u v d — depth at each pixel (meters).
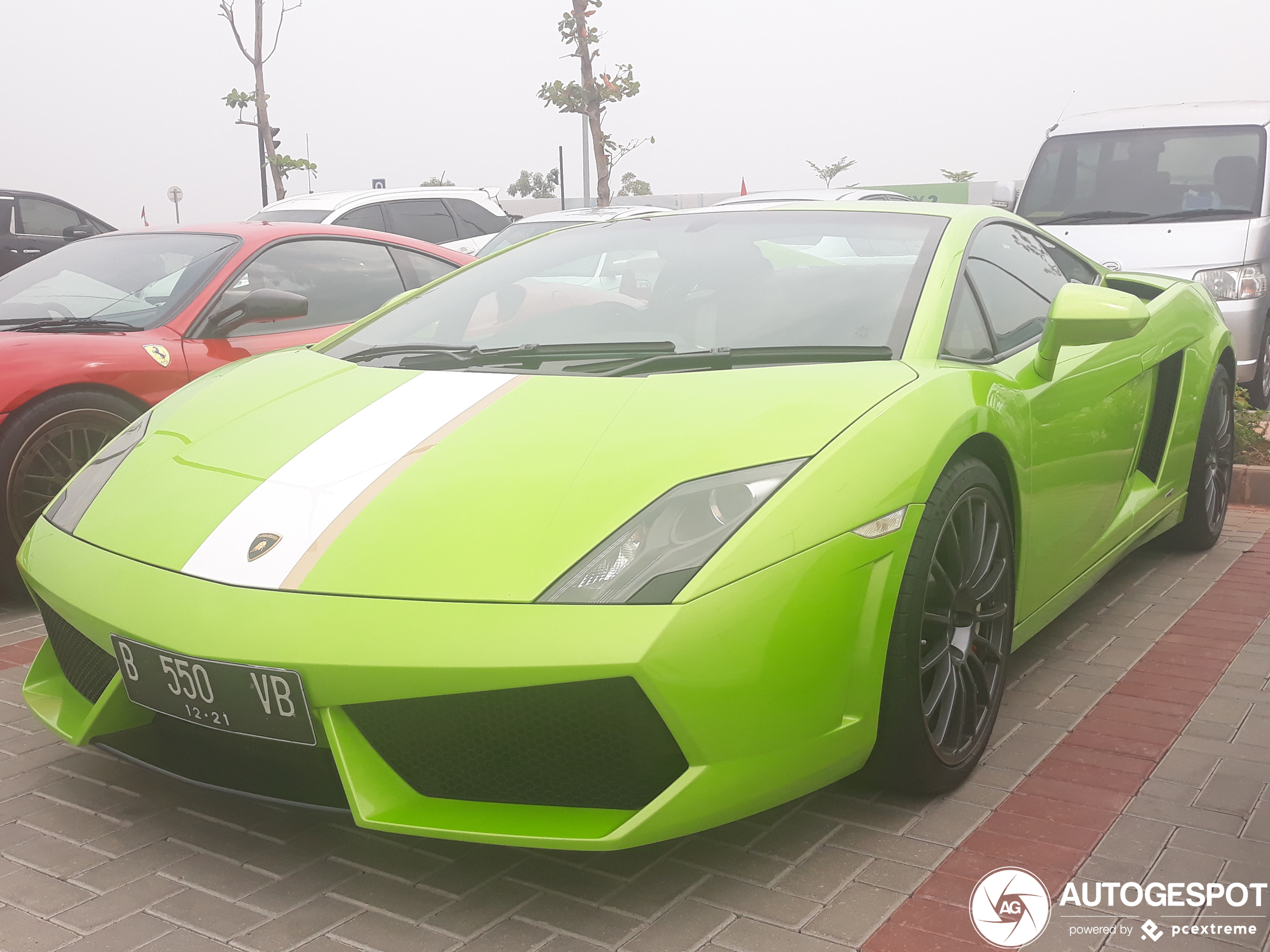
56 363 3.96
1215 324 4.32
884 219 3.09
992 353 2.82
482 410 2.36
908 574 2.21
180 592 2.06
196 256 4.82
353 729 1.96
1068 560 3.14
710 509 2.01
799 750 2.04
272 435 2.43
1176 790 2.47
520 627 1.87
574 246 3.30
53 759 2.68
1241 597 3.91
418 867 2.18
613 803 1.98
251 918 2.01
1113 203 7.96
